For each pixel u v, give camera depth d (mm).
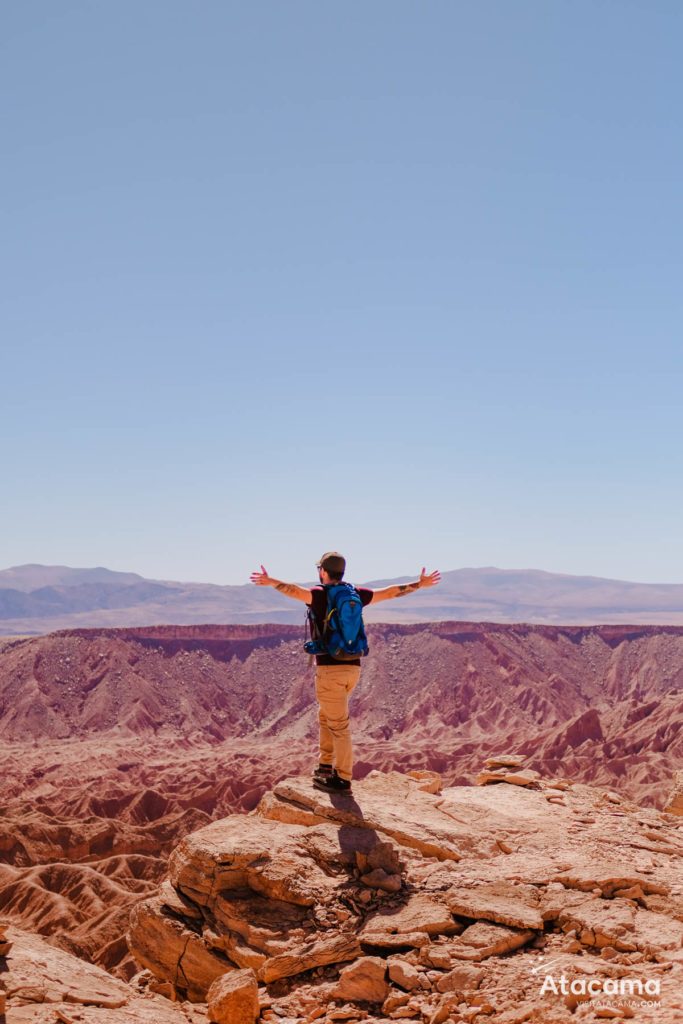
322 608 9422
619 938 6797
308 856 8359
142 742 149500
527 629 190875
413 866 8305
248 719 170000
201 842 8508
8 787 115938
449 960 6609
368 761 123375
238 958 7195
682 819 11164
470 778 94250
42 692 163000
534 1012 5699
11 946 7102
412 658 174500
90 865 80812
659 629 196500
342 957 6902
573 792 12055
